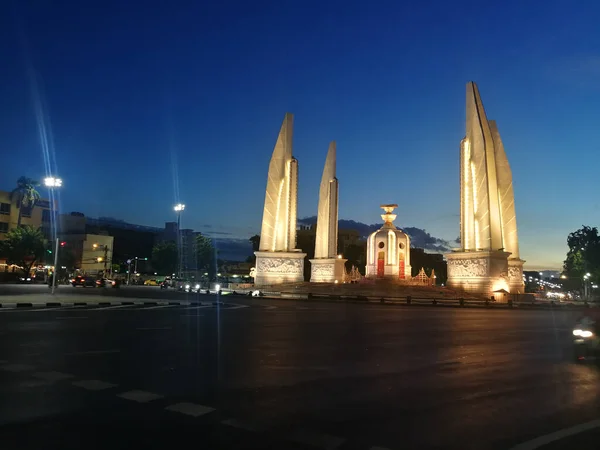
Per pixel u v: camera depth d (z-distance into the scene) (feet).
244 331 57.77
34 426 20.53
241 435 20.15
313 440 19.80
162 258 343.87
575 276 275.80
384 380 31.81
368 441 19.85
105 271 312.91
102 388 27.20
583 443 20.03
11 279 247.29
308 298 153.48
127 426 20.84
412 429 21.53
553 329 73.56
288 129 200.34
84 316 70.85
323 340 51.55
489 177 176.96
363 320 80.48
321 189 210.18
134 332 53.11
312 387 29.14
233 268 431.02
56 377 29.63
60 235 292.20
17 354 37.42
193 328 59.11
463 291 171.73
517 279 191.21
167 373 31.73
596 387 31.14
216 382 29.60
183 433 20.15
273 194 197.06
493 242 173.68
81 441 18.89
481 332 65.82
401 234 209.56
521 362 40.78
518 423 22.75
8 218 257.34
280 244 195.83
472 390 29.58
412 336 58.18
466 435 20.86
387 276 202.08
